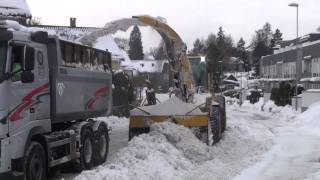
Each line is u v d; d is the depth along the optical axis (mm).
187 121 15422
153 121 15445
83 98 12578
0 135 9000
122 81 28984
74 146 11797
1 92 9062
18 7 20031
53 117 10961
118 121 26094
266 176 12211
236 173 12477
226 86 81312
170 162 12352
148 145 13164
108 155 14961
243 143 18266
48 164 10609
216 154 15266
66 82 11555
